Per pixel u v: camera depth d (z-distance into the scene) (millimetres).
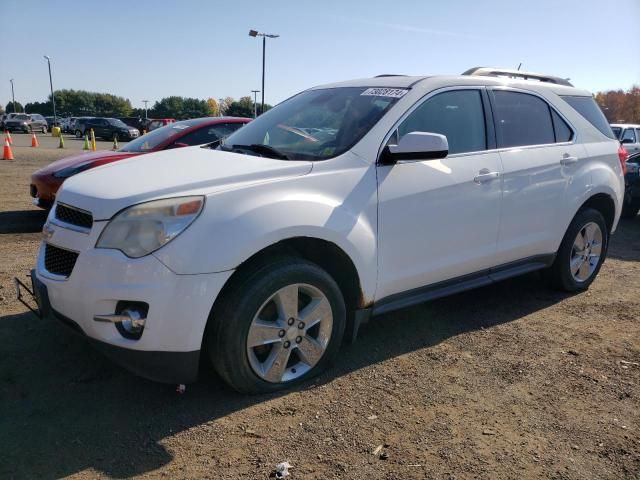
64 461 2582
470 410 3111
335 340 3412
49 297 3074
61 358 3580
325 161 3395
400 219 3586
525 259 4586
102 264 2793
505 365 3680
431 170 3764
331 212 3225
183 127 7688
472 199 3979
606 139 5258
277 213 3014
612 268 6227
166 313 2762
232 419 2955
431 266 3842
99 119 40531
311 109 4125
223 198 2939
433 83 3986
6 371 3398
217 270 2814
